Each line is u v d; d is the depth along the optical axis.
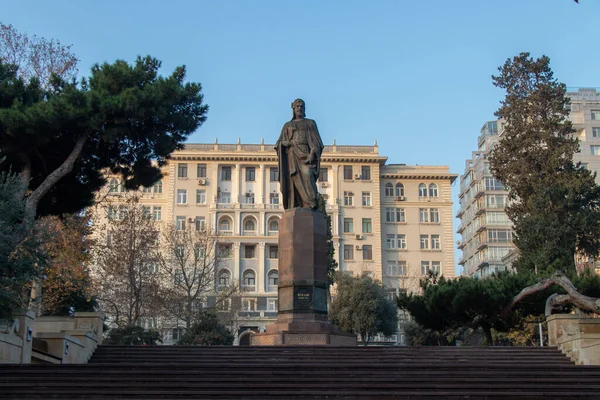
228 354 20.92
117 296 44.69
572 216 37.22
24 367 17.53
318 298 24.20
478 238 84.50
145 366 18.22
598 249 38.47
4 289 17.88
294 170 25.62
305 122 26.30
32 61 33.16
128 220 45.25
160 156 29.17
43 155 28.03
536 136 40.88
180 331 64.19
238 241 77.56
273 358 20.30
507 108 42.34
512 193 41.53
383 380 17.30
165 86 26.70
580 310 29.48
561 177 39.00
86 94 25.27
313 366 18.52
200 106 29.30
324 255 24.84
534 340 42.12
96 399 15.31
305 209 25.11
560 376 18.59
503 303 30.52
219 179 80.44
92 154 28.95
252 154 80.06
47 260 20.62
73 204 29.84
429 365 19.28
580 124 76.31
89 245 37.81
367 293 58.66
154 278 50.12
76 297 39.94
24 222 19.16
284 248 24.75
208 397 15.66
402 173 84.06
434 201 84.06
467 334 46.66
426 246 82.94
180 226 78.19
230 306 58.56
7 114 24.11
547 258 36.34
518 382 17.66
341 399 15.61
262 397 15.69
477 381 17.52
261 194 79.88
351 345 23.09
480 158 84.44
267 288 77.19
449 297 31.08
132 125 27.45
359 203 81.56
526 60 42.94
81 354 21.42
